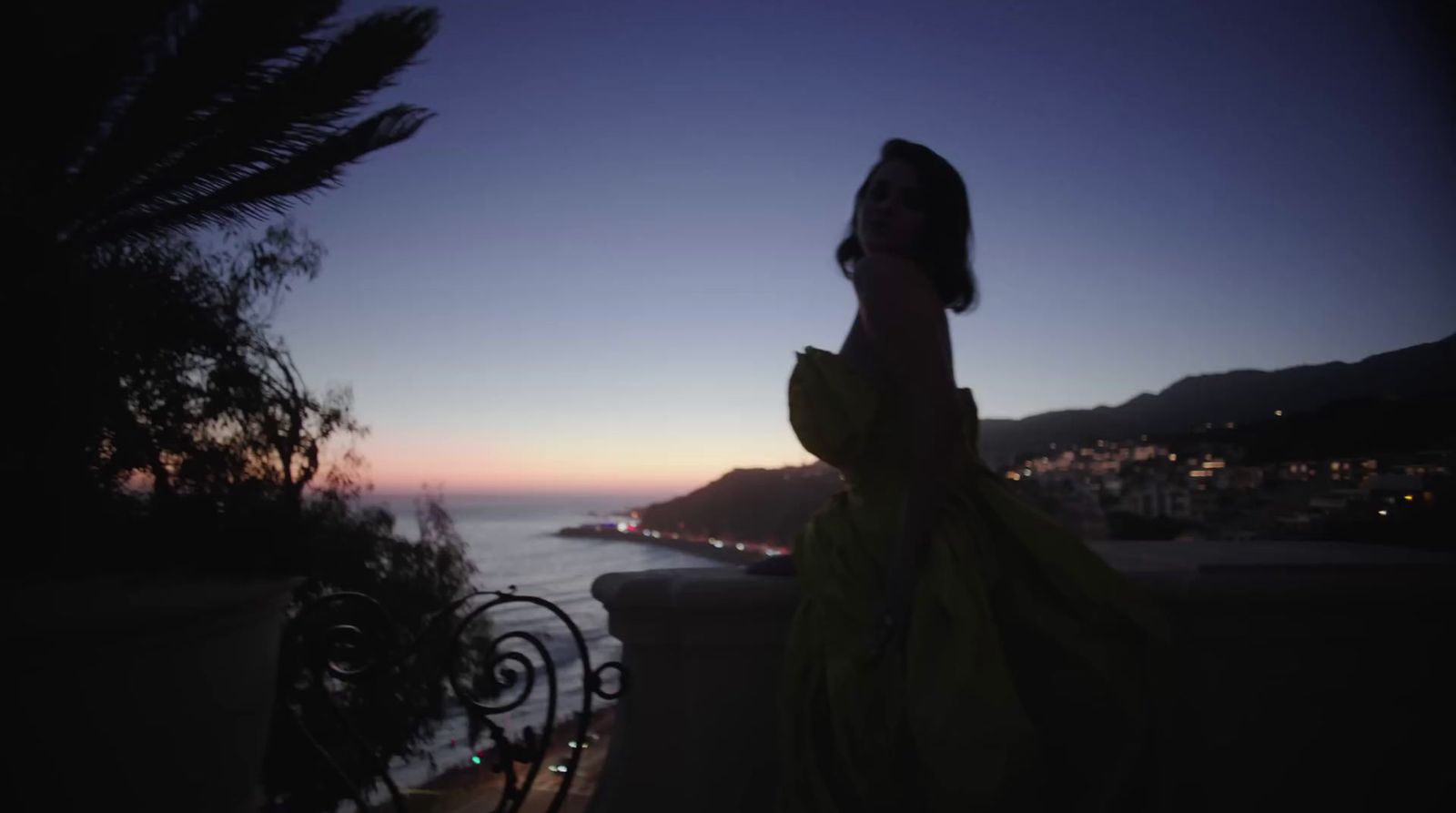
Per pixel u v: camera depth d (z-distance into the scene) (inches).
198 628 67.6
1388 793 78.5
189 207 171.2
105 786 62.1
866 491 65.2
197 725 67.8
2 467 76.2
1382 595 76.2
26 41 121.3
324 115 168.9
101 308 89.2
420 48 170.1
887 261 61.2
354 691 232.5
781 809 66.2
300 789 215.2
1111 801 57.6
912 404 57.9
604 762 81.0
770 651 77.4
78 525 78.5
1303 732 79.1
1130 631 60.9
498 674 79.5
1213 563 80.0
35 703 59.2
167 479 95.4
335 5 161.2
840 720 60.2
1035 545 61.6
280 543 82.6
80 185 145.2
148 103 149.9
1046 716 61.1
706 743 76.8
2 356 78.4
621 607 78.4
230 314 186.7
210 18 150.6
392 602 258.2
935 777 53.7
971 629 55.9
